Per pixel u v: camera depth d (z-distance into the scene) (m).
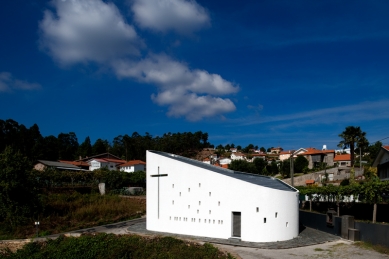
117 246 27.19
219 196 32.31
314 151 107.50
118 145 147.38
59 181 60.38
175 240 27.62
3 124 103.56
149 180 37.09
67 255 26.44
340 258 24.00
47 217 42.28
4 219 39.69
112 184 69.19
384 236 26.11
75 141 148.38
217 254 24.33
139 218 47.75
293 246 28.31
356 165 85.50
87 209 47.22
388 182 28.95
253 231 30.20
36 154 98.50
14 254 28.28
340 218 31.83
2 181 38.78
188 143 152.50
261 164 103.56
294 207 32.47
